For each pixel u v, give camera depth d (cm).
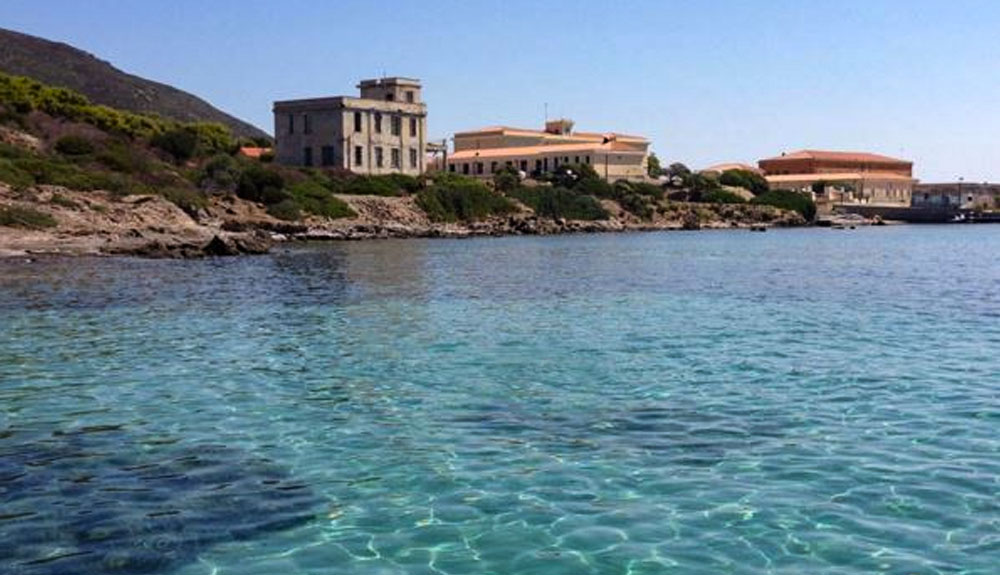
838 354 2297
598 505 1181
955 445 1434
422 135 13738
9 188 7031
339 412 1691
